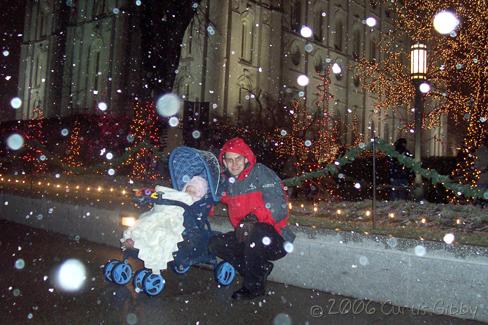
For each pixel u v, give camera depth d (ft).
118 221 27.02
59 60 164.04
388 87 108.58
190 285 19.30
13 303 16.37
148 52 73.61
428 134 168.55
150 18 73.51
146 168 49.52
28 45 180.75
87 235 29.27
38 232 31.83
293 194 51.16
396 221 21.56
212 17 119.55
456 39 73.36
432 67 80.12
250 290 16.97
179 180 19.17
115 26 142.00
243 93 125.18
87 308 15.94
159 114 69.77
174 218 17.24
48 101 163.63
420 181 32.50
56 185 38.83
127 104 118.93
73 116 77.15
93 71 148.56
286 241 17.08
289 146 85.46
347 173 65.67
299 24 154.51
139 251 17.17
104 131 70.49
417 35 81.15
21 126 83.25
